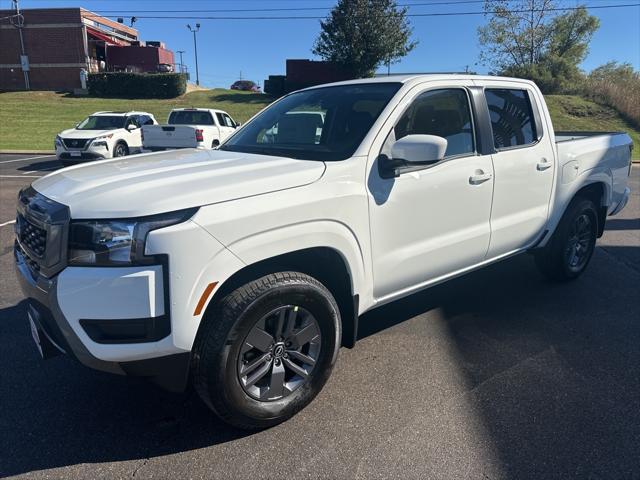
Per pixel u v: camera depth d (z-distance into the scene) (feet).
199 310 7.82
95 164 10.50
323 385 9.80
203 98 120.26
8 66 130.21
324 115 11.44
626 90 92.84
